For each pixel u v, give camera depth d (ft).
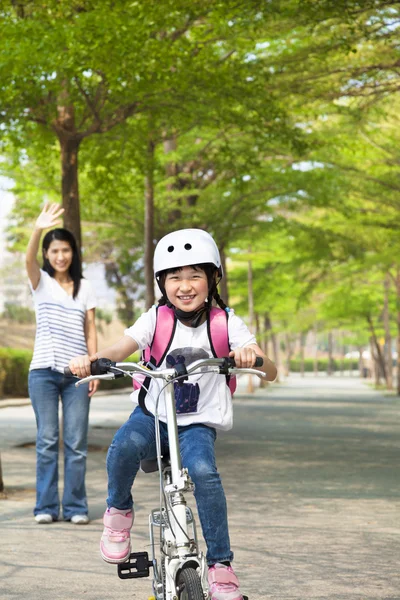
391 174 114.73
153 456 19.45
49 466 34.55
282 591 24.12
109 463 19.10
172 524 17.78
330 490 45.11
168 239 19.45
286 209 121.70
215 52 76.23
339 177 115.65
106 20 52.75
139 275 223.92
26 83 58.95
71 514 34.58
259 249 171.22
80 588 24.43
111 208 86.07
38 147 73.77
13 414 108.78
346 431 88.58
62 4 56.39
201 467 18.34
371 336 293.43
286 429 90.79
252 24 63.82
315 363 496.64
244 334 19.63
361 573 26.32
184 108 68.39
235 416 114.62
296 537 32.07
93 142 77.87
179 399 19.21
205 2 57.72
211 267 19.58
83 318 34.50
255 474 52.01
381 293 233.55
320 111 92.38
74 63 54.75
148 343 19.84
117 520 19.79
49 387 34.27
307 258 139.95
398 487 46.44
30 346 253.03
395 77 80.69
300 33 74.18
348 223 132.36
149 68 59.52
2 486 41.91
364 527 34.24
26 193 113.09
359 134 109.40
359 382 359.87
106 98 65.26
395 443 74.69
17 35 53.42
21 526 33.58
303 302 160.66
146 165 81.76
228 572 18.31
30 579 25.44
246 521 35.50
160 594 18.42
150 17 56.08
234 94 66.90
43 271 34.47
